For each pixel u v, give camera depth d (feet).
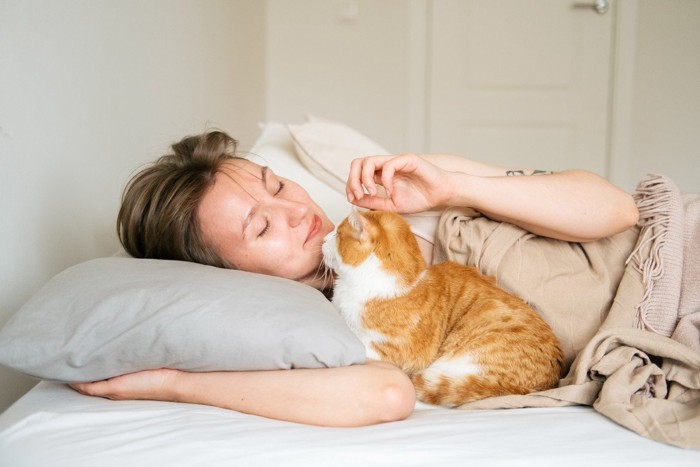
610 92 11.44
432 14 11.59
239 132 10.05
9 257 4.01
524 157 11.81
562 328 3.81
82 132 4.96
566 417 3.05
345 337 3.16
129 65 5.84
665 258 3.82
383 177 3.75
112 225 5.55
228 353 3.02
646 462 2.63
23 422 2.92
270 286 3.28
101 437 2.76
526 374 3.52
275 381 3.06
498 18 11.46
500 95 11.70
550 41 11.41
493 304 3.72
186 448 2.63
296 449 2.63
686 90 11.19
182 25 7.31
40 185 4.38
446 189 3.89
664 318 3.71
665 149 11.40
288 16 11.88
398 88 11.91
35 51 4.30
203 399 3.15
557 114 11.62
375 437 2.77
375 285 3.86
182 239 3.86
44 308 3.13
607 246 4.11
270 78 12.12
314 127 5.68
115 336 3.01
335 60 11.96
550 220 3.90
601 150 11.63
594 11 11.23
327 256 4.01
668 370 3.28
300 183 5.36
